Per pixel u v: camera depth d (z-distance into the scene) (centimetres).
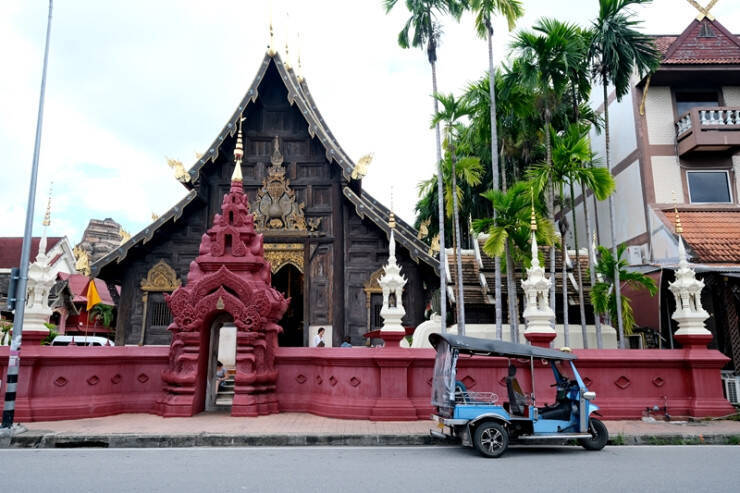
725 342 1566
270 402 1161
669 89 2273
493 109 1423
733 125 2084
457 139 1677
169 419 1073
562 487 595
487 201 2989
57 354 1090
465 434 808
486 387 1119
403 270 1828
